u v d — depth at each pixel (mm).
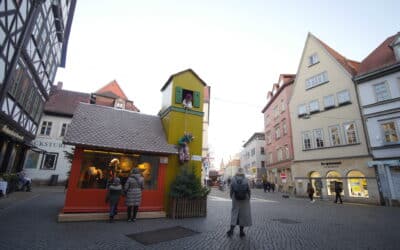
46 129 23547
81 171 8203
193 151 10469
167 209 9211
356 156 18750
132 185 7887
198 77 11570
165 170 9633
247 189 6395
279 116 30812
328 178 20688
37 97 15273
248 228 7273
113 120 10031
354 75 20219
